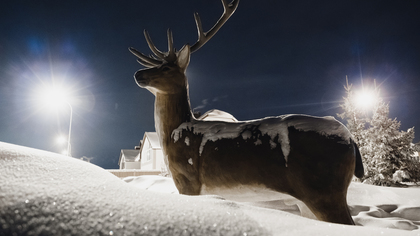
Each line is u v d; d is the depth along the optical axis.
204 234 0.91
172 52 3.32
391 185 11.31
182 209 1.04
